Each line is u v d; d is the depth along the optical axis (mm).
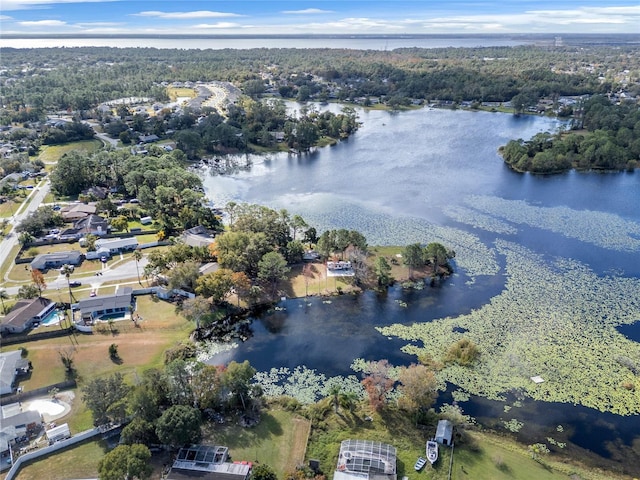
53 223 168750
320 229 169375
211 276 120375
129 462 67812
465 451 78938
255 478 70188
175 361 86000
